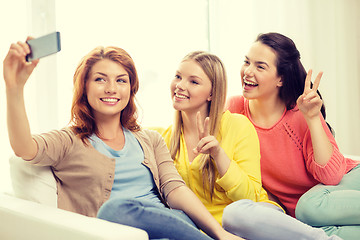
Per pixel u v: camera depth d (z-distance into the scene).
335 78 3.25
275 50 1.86
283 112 1.94
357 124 3.38
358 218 1.61
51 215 1.26
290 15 3.07
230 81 2.98
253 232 1.44
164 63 2.75
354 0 3.33
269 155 1.92
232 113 1.98
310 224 1.67
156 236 1.26
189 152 1.81
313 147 1.80
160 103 2.74
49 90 2.26
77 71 1.54
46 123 2.25
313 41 3.17
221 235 1.45
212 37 2.94
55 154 1.42
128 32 2.58
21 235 1.30
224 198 1.74
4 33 2.10
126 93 1.54
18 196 1.53
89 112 1.53
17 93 1.27
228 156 1.77
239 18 2.99
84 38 2.41
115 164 1.50
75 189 1.47
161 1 2.72
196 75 1.74
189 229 1.28
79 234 1.12
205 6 2.94
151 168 1.56
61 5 2.33
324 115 2.02
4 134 2.06
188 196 1.54
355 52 3.35
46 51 1.21
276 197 1.97
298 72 1.91
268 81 1.86
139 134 1.64
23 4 2.16
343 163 1.83
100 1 2.47
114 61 1.53
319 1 3.18
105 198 1.46
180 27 2.82
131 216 1.22
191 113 1.80
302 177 1.90
